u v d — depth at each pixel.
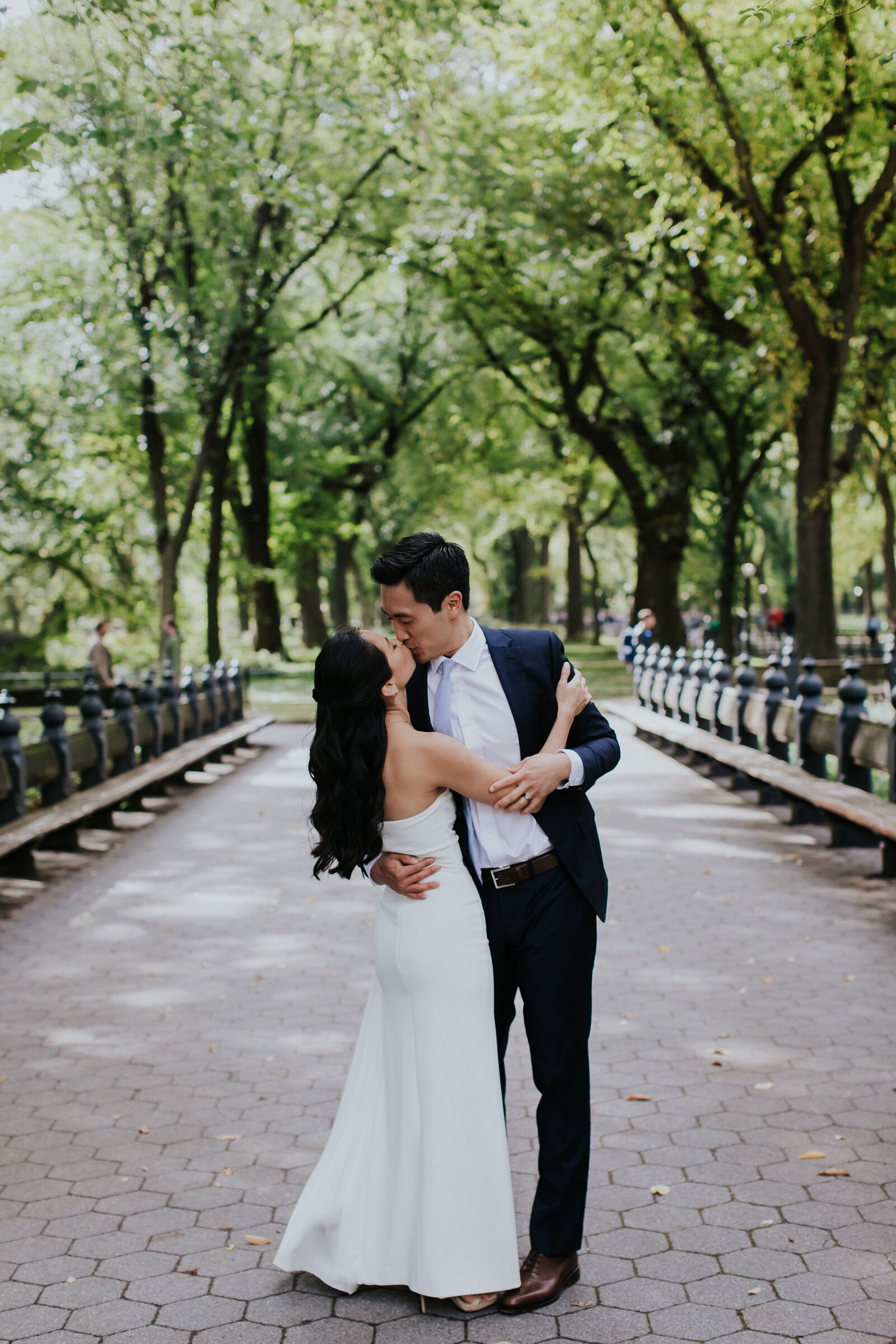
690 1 12.35
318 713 2.91
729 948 6.22
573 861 2.97
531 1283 2.96
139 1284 3.09
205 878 8.32
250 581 31.12
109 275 20.61
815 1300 2.93
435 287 24.75
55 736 9.16
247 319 22.16
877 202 15.06
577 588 50.00
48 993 5.68
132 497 29.98
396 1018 2.94
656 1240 3.26
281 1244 3.05
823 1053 4.64
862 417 19.98
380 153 21.42
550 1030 2.95
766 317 17.06
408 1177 2.91
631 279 21.70
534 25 13.54
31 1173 3.74
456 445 32.97
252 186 16.48
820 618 17.73
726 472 27.55
